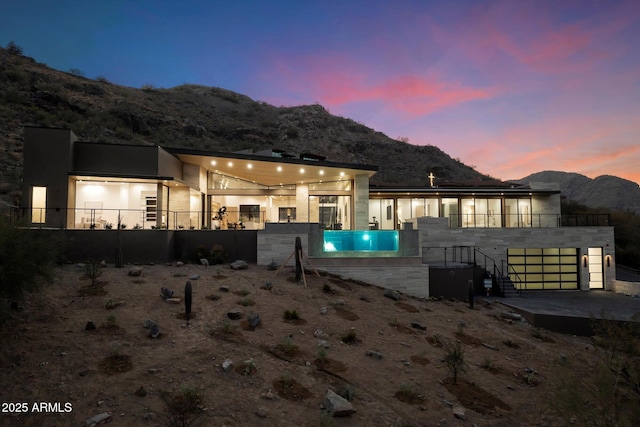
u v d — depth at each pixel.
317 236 19.97
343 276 18.95
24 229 10.12
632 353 8.81
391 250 20.56
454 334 13.62
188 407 6.49
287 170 26.73
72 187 20.08
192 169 25.20
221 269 17.55
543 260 25.69
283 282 16.14
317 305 13.94
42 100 54.84
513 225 30.67
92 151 20.55
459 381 9.89
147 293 13.05
